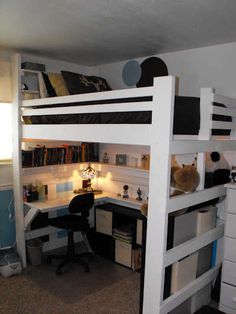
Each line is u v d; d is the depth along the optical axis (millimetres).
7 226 3408
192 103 2039
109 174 3926
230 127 2395
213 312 2361
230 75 2752
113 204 3729
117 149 3824
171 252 1959
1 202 3342
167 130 1760
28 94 3189
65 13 2119
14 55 3078
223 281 2467
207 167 2494
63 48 3111
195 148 2014
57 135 2609
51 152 3471
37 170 3551
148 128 1864
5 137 3359
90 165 4035
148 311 1963
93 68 4012
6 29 2492
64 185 3789
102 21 2275
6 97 3186
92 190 3867
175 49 3053
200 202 2217
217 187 2441
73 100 2445
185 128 1991
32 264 3289
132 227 3365
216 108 2135
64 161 3621
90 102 2496
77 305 2529
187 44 2852
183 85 3096
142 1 1893
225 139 2578
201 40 2703
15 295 2666
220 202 2793
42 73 3258
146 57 3426
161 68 3213
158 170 1821
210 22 2246
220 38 2631
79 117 2441
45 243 3707
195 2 1888
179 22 2262
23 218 3229
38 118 2902
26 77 3184
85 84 3133
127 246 3289
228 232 2412
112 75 3826
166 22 2270
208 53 2887
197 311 2387
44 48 3113
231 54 2730
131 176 3664
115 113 2143
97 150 4027
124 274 3137
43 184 3531
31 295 2670
